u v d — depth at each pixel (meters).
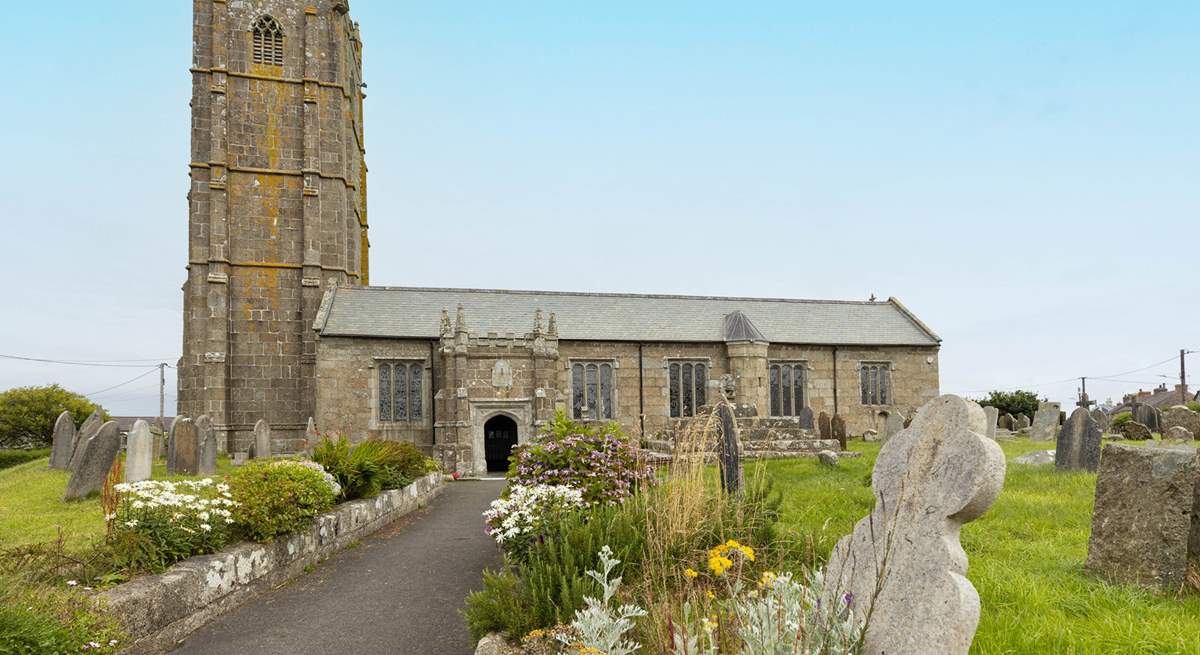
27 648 6.71
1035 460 19.92
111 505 10.02
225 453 39.16
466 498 24.62
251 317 41.28
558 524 9.69
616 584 6.20
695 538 8.75
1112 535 8.13
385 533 17.09
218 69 41.59
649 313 44.97
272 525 11.84
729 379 24.80
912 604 4.58
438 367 38.72
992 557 9.05
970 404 4.77
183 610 9.44
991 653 5.74
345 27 45.62
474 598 8.12
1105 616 6.50
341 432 37.12
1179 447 8.09
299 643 9.20
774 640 4.52
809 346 44.31
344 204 43.72
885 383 45.78
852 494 14.15
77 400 54.31
